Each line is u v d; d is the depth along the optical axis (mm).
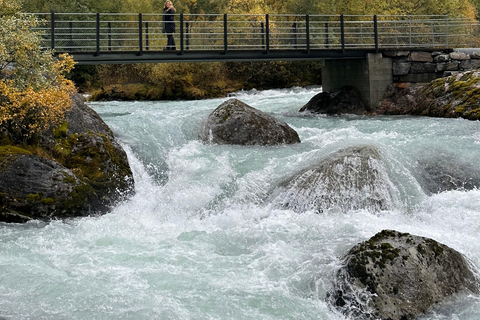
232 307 6895
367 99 23672
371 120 19625
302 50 23094
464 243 8859
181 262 8266
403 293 6797
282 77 38094
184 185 12227
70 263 8227
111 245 9023
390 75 23938
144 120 15625
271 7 43656
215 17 47469
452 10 40219
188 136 14883
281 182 11641
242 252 8727
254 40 30812
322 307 6961
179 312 6738
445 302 6898
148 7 43969
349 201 10578
